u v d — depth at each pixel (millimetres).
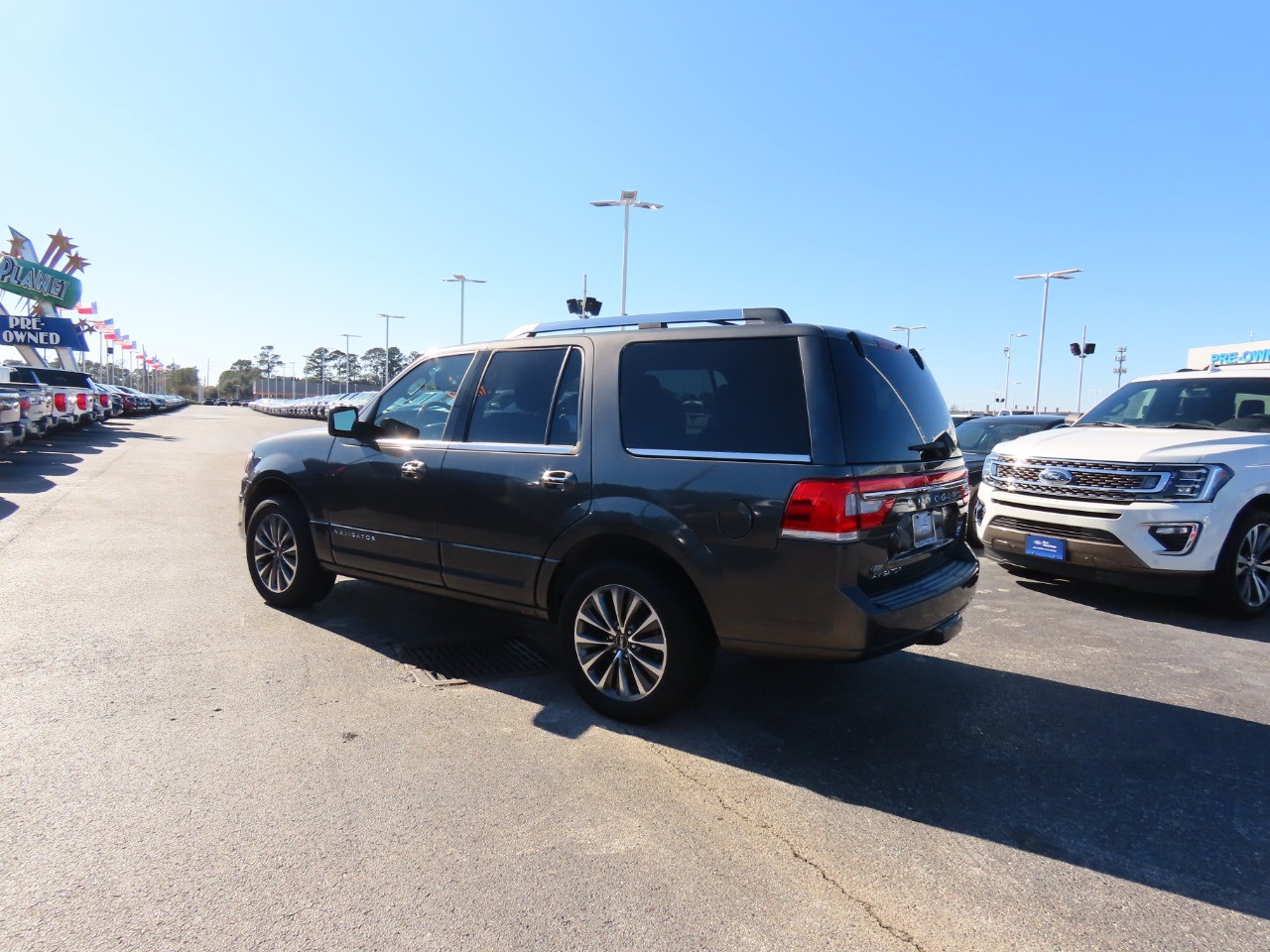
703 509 3545
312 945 2303
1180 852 2941
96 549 7430
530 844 2861
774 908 2543
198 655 4672
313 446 5336
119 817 2939
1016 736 3926
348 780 3271
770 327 3643
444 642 5062
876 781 3428
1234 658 5184
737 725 3979
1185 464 5879
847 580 3330
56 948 2254
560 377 4207
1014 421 11266
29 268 33312
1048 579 7574
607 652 3959
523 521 4148
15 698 3986
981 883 2721
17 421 13828
